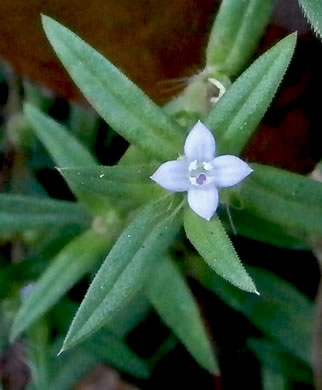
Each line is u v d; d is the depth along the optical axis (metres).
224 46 0.10
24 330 0.11
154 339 0.12
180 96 0.10
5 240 0.11
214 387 0.12
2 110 0.13
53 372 0.11
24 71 0.12
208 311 0.12
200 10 0.10
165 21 0.11
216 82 0.10
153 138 0.08
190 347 0.10
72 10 0.11
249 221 0.10
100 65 0.08
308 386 0.12
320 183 0.08
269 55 0.08
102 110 0.08
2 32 0.11
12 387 0.12
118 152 0.12
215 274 0.11
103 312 0.08
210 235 0.07
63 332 0.11
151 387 0.12
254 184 0.08
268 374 0.11
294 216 0.08
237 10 0.10
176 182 0.07
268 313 0.11
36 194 0.13
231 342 0.12
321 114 0.11
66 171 0.08
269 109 0.11
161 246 0.08
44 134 0.10
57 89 0.12
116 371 0.12
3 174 0.13
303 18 0.11
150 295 0.10
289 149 0.11
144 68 0.11
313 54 0.11
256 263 0.12
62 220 0.10
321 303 0.11
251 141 0.11
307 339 0.11
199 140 0.07
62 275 0.10
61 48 0.08
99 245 0.10
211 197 0.07
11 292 0.11
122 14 0.11
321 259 0.11
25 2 0.11
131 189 0.08
